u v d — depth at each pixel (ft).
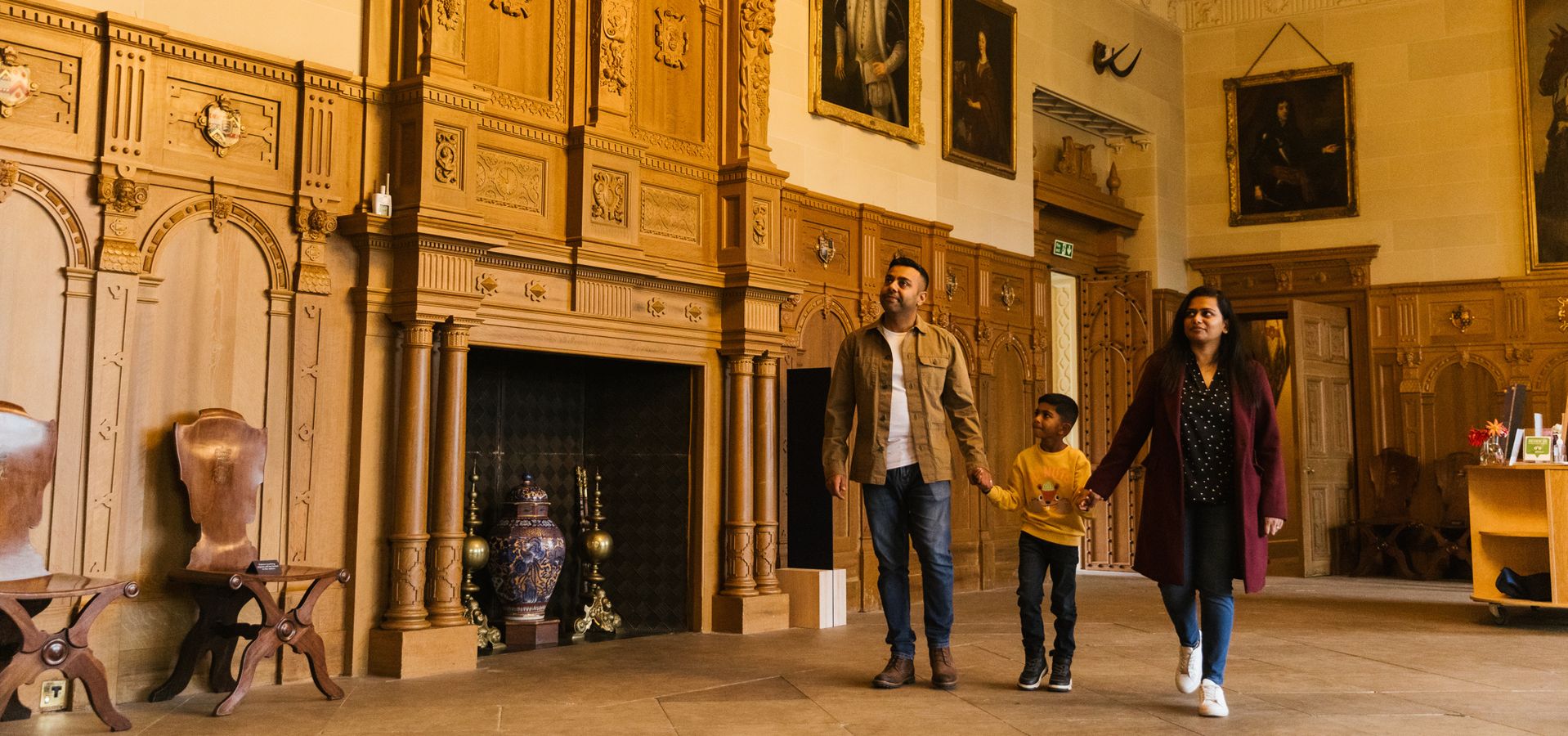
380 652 19.04
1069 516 17.02
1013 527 36.11
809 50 29.68
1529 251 40.96
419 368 19.62
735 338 25.25
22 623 13.91
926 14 33.78
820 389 26.27
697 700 16.69
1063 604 17.08
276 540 18.47
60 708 16.05
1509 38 42.04
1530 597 25.63
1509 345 41.06
